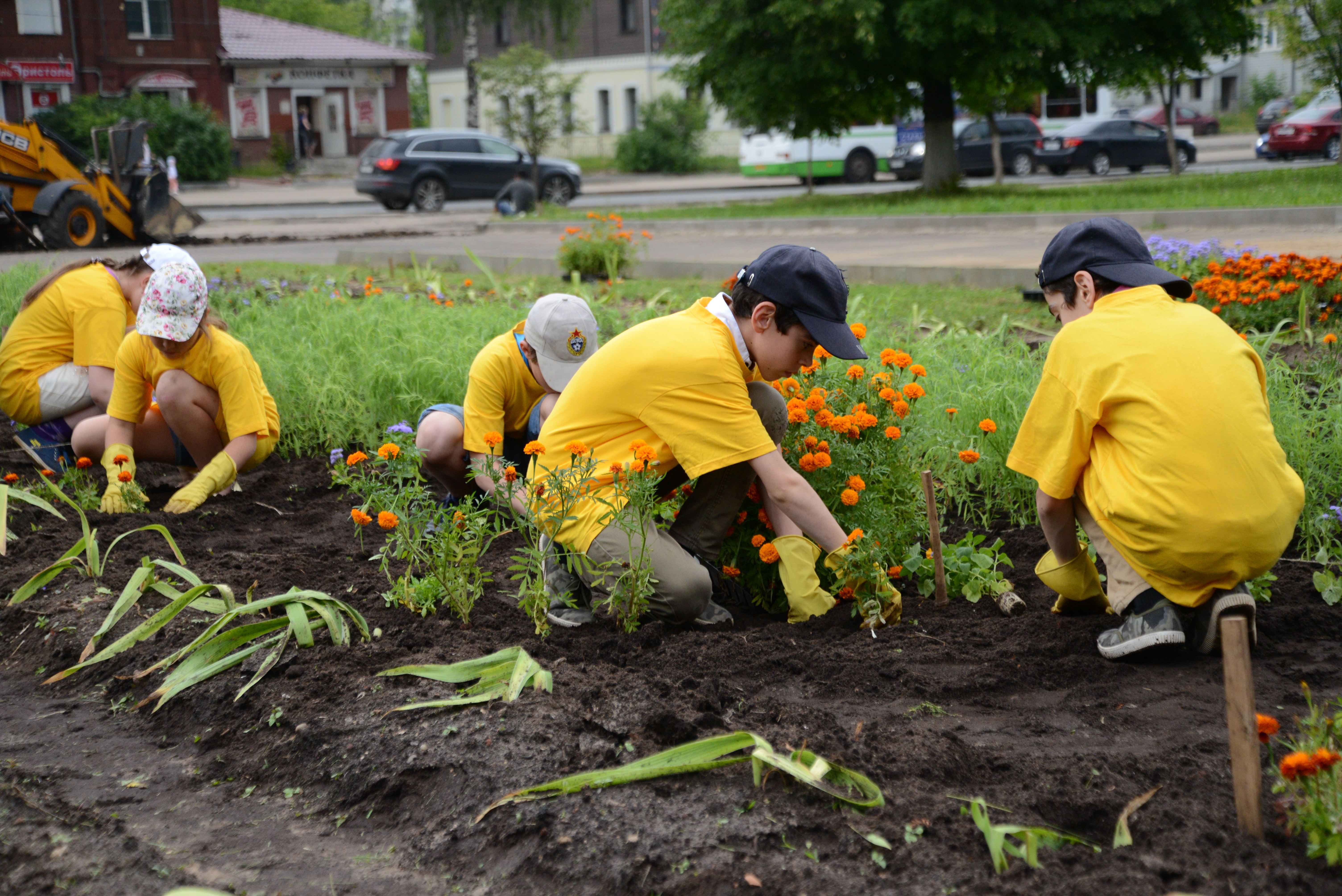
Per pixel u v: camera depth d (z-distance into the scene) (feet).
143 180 56.39
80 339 16.69
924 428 13.42
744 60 71.97
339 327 22.50
